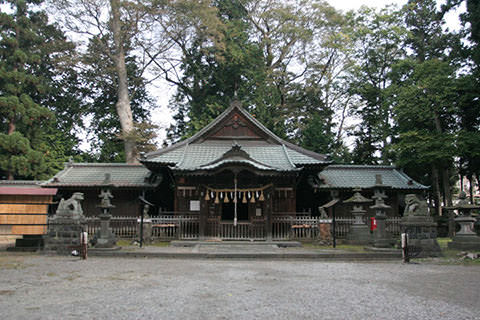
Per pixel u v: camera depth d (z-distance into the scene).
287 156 22.72
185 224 20.88
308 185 24.92
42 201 15.29
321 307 6.59
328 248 17.33
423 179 36.09
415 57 35.88
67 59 32.34
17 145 29.34
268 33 41.59
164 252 14.23
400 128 30.16
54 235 14.62
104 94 39.97
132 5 30.89
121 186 22.73
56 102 38.59
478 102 26.45
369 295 7.58
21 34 33.84
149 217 20.62
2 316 5.90
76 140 39.34
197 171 19.64
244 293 7.67
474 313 6.28
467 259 13.80
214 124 24.70
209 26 32.41
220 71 37.69
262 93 35.06
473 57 25.50
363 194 24.39
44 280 9.05
